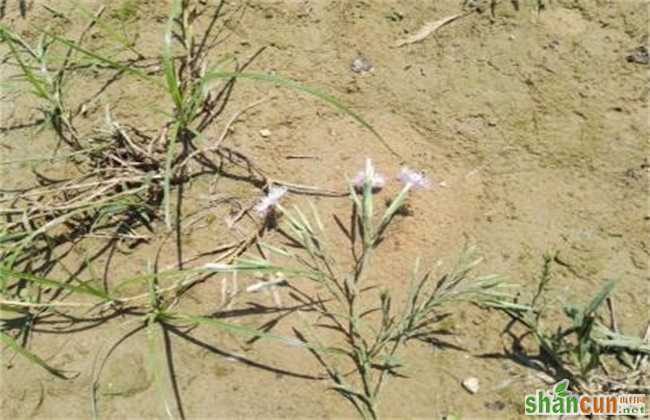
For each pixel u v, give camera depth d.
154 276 0.44
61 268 0.50
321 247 0.49
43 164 0.54
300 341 0.43
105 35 0.60
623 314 0.46
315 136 0.54
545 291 0.46
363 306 0.47
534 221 0.49
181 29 0.60
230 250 0.49
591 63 0.55
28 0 0.62
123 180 0.51
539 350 0.45
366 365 0.44
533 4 0.58
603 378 0.43
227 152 0.53
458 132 0.53
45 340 0.47
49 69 0.59
